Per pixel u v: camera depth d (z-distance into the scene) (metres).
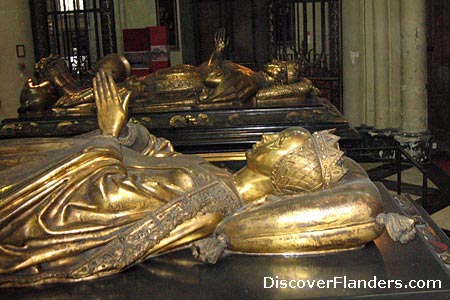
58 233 2.71
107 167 2.82
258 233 2.78
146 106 5.70
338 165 2.99
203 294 2.56
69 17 8.75
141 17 9.95
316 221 2.76
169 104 5.72
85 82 7.58
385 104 7.91
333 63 8.19
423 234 3.26
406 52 7.63
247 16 10.02
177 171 2.95
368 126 8.07
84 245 2.72
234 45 10.09
